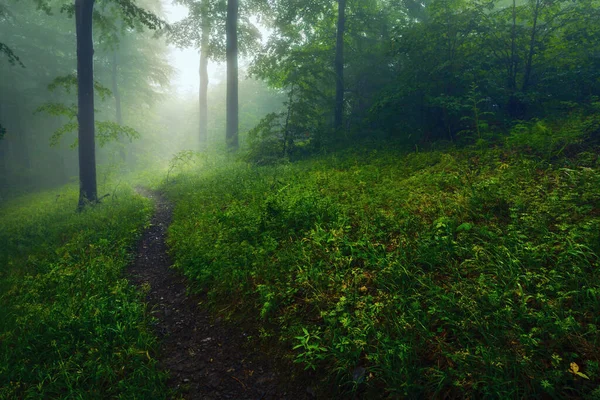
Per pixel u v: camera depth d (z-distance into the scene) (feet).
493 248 13.67
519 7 31.35
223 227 22.76
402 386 9.57
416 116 38.93
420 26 35.09
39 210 45.24
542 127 22.85
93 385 11.87
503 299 11.12
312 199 21.83
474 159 25.22
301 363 11.87
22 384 12.28
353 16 52.65
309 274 14.85
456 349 10.23
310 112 46.39
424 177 23.47
